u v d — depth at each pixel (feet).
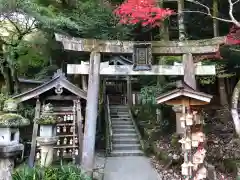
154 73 24.16
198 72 24.89
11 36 35.88
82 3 34.78
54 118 22.70
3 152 15.55
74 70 23.77
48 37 34.91
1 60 35.12
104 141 38.34
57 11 34.63
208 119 38.11
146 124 40.19
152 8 26.94
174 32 42.75
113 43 24.16
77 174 17.02
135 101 50.37
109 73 23.81
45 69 40.60
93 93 23.12
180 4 34.81
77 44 23.77
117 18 34.60
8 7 24.86
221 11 40.55
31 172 16.26
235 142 28.22
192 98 16.97
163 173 25.17
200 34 42.75
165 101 17.31
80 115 26.99
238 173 22.39
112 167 27.30
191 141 17.21
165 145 31.45
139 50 24.11
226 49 34.19
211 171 21.44
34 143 24.94
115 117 44.98
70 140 26.71
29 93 26.02
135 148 35.14
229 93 44.11
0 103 23.38
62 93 27.68
